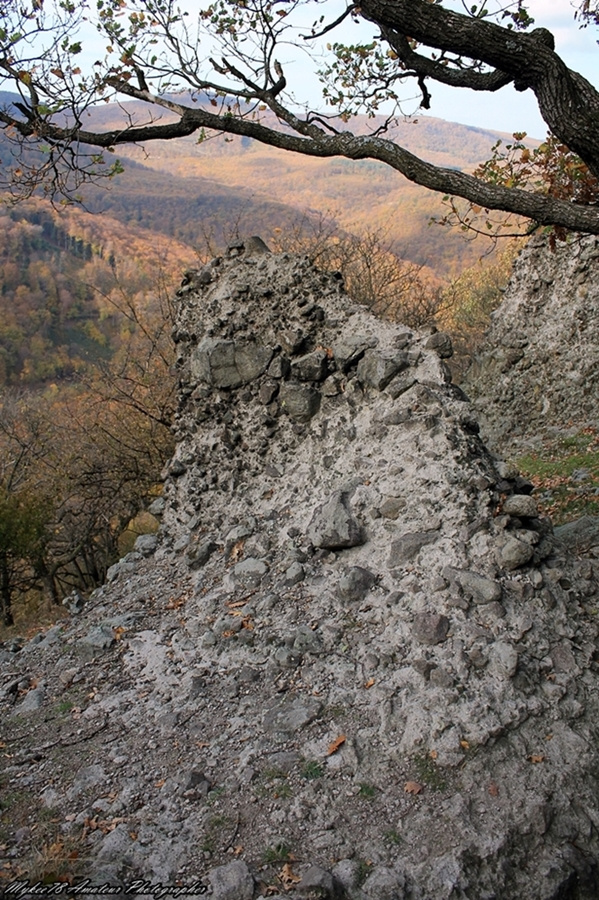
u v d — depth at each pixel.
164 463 16.91
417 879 3.68
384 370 6.12
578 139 5.09
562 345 13.38
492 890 3.68
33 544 17.38
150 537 7.35
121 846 3.92
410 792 4.10
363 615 5.18
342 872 3.71
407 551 5.29
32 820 4.19
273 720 4.68
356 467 6.01
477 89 5.85
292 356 6.71
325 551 5.76
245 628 5.52
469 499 5.26
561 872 3.77
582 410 12.97
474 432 5.82
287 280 6.88
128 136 6.45
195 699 5.06
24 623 16.47
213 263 7.46
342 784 4.20
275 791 4.20
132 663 5.62
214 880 3.66
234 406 6.98
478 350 15.61
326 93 7.07
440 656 4.66
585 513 9.21
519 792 4.05
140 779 4.42
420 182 5.82
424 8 5.06
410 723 4.41
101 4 6.22
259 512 6.54
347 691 4.74
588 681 4.62
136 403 16.78
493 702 4.40
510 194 5.57
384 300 20.16
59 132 6.23
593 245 12.91
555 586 5.06
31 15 5.69
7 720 5.27
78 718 5.14
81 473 17.44
